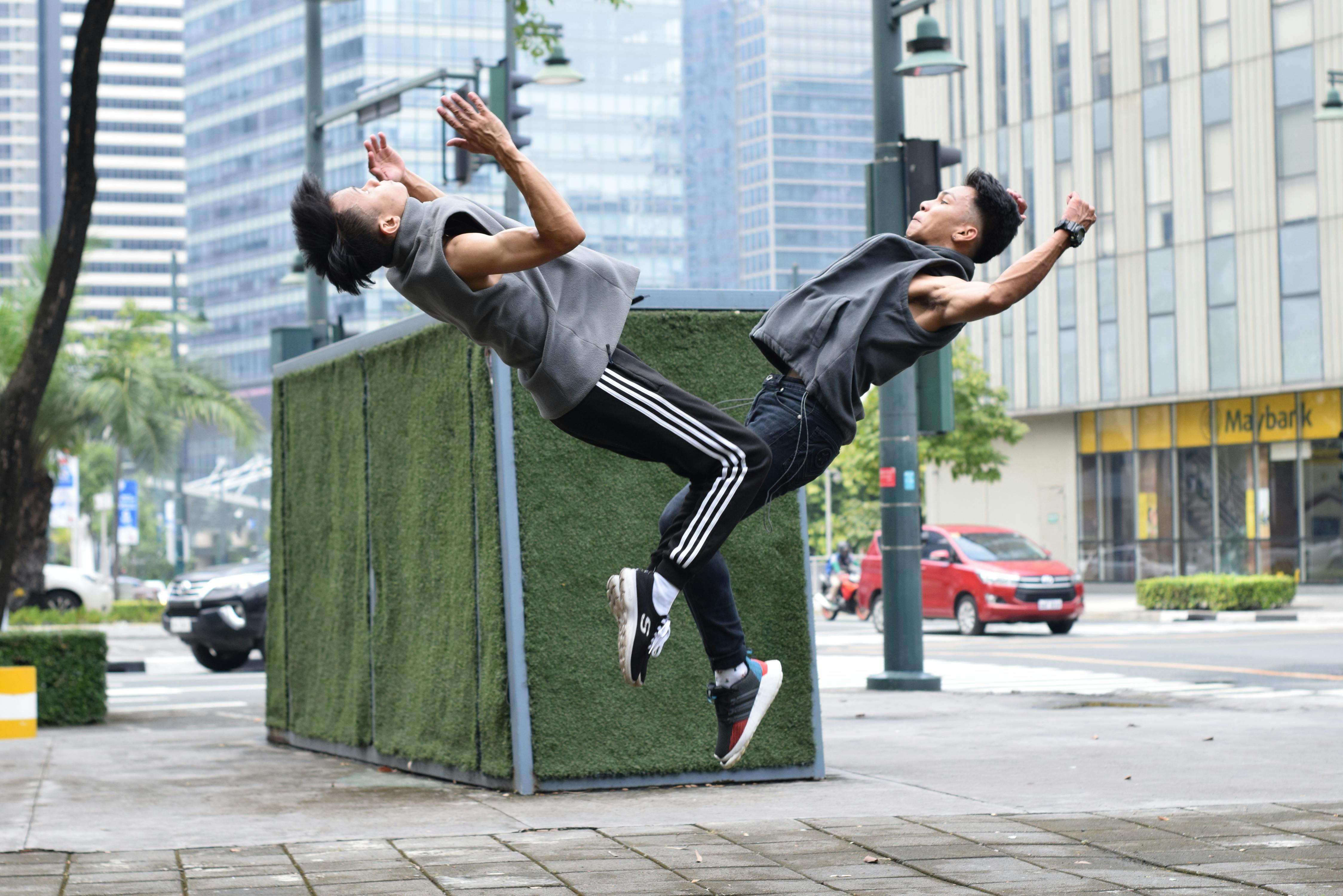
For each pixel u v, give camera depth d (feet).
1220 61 116.47
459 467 26.66
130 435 92.48
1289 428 114.52
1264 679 46.52
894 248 13.30
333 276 12.48
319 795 25.35
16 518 39.40
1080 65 128.57
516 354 12.19
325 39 382.83
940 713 37.47
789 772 25.95
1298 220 110.93
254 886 17.28
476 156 55.52
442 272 11.83
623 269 12.78
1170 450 124.26
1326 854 18.31
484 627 25.71
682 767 25.46
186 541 222.07
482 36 375.66
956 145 142.20
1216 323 117.08
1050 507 135.13
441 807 23.54
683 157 471.21
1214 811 21.56
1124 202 124.77
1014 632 80.48
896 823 21.11
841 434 12.92
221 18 436.35
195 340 448.65
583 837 20.47
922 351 12.96
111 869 18.38
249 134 425.28
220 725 41.55
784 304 13.20
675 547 12.21
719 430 12.30
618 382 12.24
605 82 458.50
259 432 100.53
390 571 29.76
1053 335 131.13
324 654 33.09
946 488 146.72
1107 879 16.98
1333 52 108.58
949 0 142.92
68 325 90.84
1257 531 117.19
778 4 490.08
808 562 26.63
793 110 490.90
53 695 40.88
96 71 38.11
